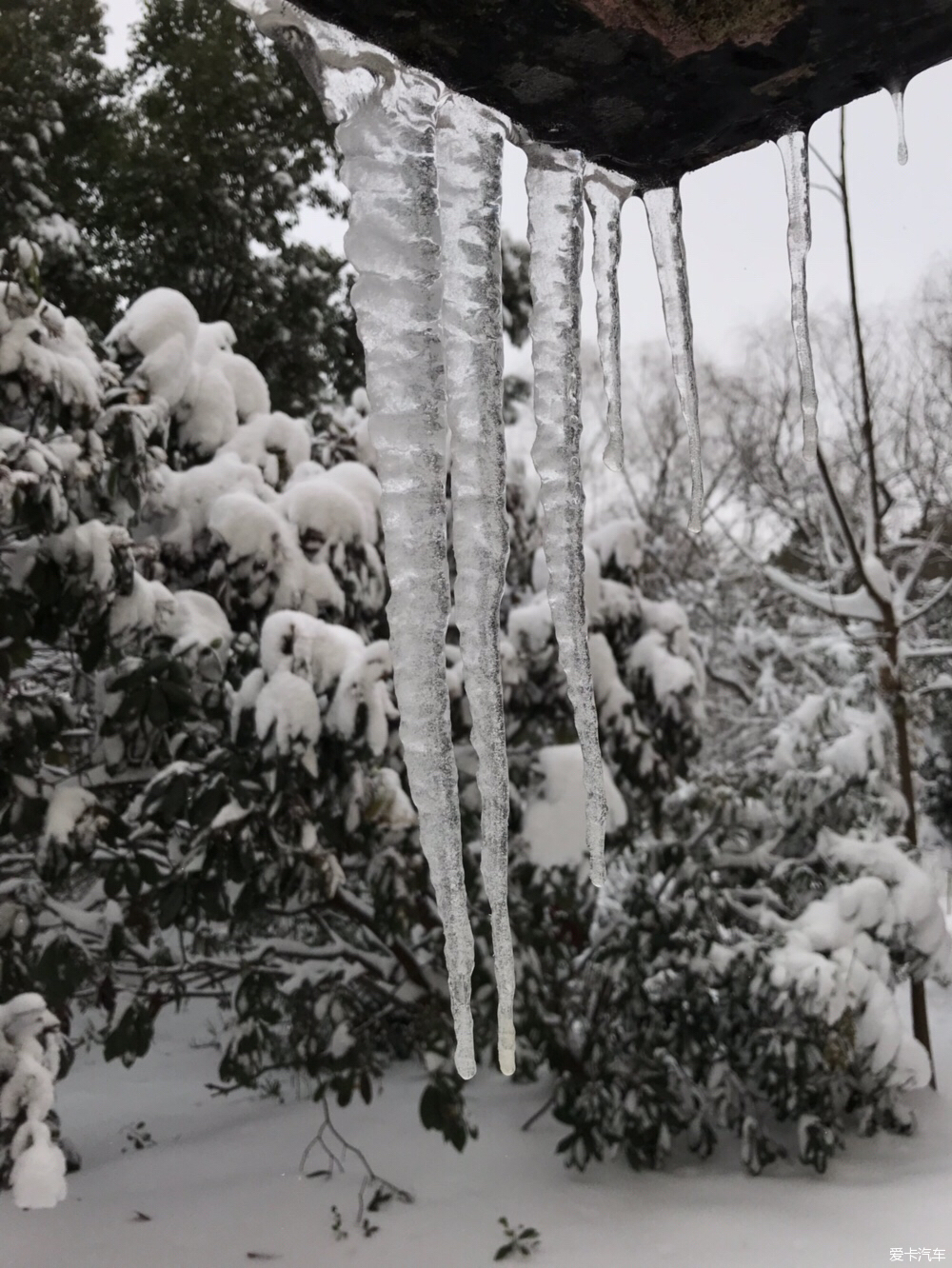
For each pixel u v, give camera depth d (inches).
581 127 27.9
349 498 157.5
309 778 130.3
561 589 37.0
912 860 188.1
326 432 193.5
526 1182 155.3
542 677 178.9
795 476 372.5
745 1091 165.5
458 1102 145.1
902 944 179.0
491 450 32.0
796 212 37.9
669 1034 168.6
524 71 24.6
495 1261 129.3
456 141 29.7
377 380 29.6
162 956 176.6
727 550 380.2
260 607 147.3
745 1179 158.1
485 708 33.3
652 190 37.7
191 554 151.9
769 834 193.3
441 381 29.6
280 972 164.9
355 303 29.2
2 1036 113.6
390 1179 156.6
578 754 167.3
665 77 24.5
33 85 258.1
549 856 159.8
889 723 203.0
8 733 124.2
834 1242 133.8
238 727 131.4
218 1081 220.4
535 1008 154.9
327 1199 148.1
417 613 31.7
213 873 136.0
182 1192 152.3
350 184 28.7
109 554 124.3
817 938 167.6
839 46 22.9
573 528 36.6
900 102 27.5
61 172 278.8
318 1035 161.3
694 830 192.2
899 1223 139.6
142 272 292.7
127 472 132.0
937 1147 170.9
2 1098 108.7
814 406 39.3
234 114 284.7
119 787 144.6
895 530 365.7
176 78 283.0
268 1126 183.5
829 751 189.6
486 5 21.7
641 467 494.6
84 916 146.9
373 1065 153.9
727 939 175.3
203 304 303.0
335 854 152.6
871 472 220.4
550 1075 198.8
